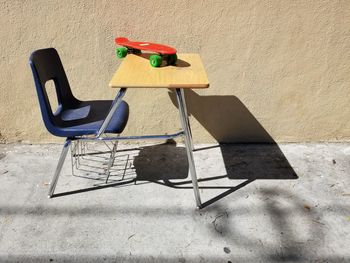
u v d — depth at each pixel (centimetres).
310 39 229
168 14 222
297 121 254
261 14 222
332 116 252
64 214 186
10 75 236
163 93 243
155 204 194
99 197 200
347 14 222
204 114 251
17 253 161
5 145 255
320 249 164
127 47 205
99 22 223
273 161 238
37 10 219
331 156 244
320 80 241
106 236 171
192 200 198
